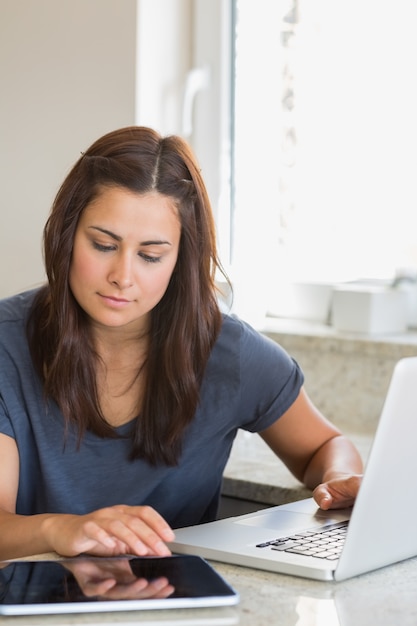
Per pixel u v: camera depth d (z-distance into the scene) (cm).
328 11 273
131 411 182
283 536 153
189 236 173
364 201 273
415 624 120
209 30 280
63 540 141
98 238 163
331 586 134
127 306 165
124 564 137
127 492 183
